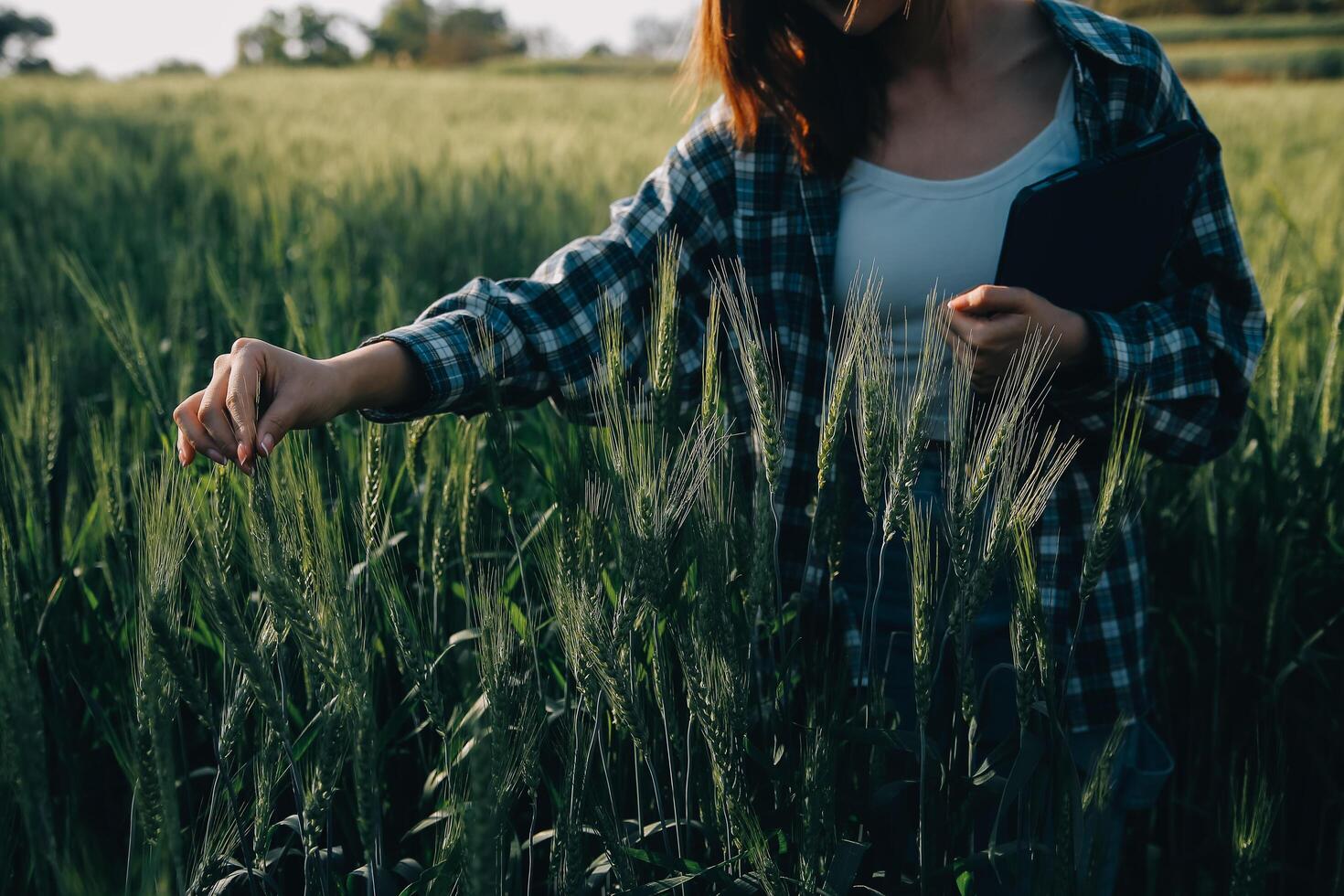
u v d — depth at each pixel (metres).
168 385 2.42
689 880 1.18
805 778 1.15
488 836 0.81
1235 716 2.02
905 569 1.59
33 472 1.69
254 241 4.31
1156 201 1.44
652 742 1.33
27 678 0.94
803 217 1.57
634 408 1.37
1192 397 1.46
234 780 1.23
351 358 1.25
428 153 8.75
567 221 5.16
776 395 1.59
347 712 1.00
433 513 1.70
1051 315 1.34
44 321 3.17
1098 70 1.51
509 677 1.09
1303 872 1.77
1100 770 1.24
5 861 1.11
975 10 1.50
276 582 1.01
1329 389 2.23
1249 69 36.81
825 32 1.45
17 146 9.05
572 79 33.97
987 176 1.51
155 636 0.98
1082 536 1.57
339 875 1.32
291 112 16.30
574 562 1.19
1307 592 2.13
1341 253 3.96
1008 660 1.56
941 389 1.50
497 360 1.41
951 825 1.28
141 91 24.14
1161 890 1.93
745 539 1.30
